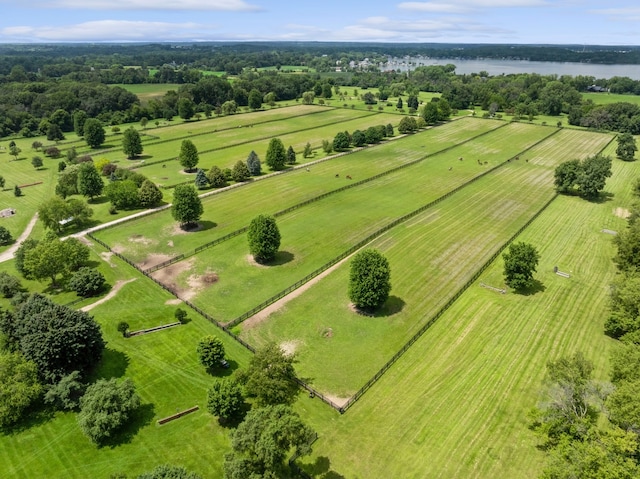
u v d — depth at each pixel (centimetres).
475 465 3506
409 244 7231
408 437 3762
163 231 7762
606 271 6412
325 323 5294
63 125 16575
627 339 4575
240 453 3173
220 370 4581
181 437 3809
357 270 5303
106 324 5266
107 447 3709
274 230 6438
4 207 9131
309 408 4088
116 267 6569
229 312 5522
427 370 4553
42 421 3975
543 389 4091
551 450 3356
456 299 5769
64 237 7550
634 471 2897
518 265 5741
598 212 8531
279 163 11138
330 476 3416
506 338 5019
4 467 3534
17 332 4300
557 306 5603
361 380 4428
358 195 9400
